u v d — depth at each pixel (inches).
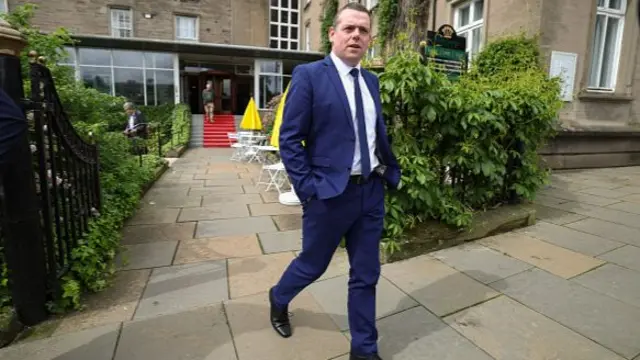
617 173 304.3
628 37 344.8
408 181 127.4
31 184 87.9
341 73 72.3
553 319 93.2
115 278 115.5
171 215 187.0
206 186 264.7
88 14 802.2
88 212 130.4
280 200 214.2
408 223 136.5
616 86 354.3
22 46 85.7
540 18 301.7
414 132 138.0
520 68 256.7
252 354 80.4
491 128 149.4
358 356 74.9
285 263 128.3
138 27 841.5
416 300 102.7
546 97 166.2
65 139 105.4
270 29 990.4
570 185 253.9
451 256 131.8
